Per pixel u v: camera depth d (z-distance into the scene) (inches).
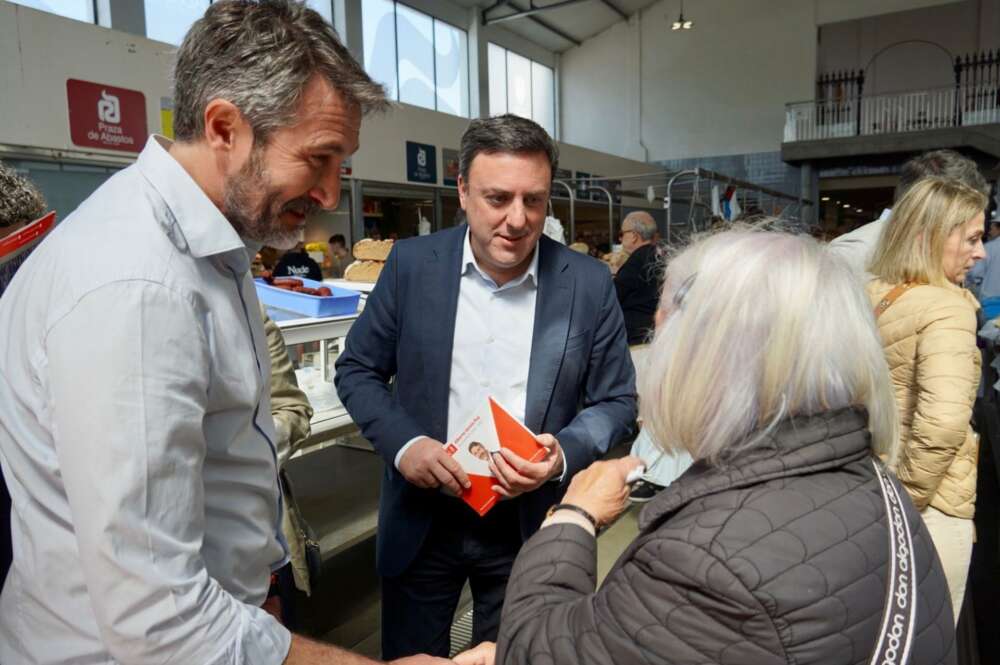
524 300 57.7
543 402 55.9
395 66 433.4
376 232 337.7
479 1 486.9
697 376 29.6
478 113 499.5
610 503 37.1
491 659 42.5
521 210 51.7
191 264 29.7
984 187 76.4
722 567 25.0
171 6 288.7
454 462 51.5
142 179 30.0
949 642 27.8
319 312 76.5
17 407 28.5
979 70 580.1
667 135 629.6
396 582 60.6
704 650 25.2
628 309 156.0
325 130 30.1
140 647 26.4
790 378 28.2
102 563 25.8
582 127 657.0
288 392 61.7
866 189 692.7
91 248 27.3
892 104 565.0
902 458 63.9
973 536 66.4
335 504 88.8
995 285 200.8
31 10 184.1
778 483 27.5
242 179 30.3
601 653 27.6
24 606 30.6
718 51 605.3
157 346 26.9
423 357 56.8
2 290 44.6
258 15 29.1
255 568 35.6
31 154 185.6
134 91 209.8
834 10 566.6
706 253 31.8
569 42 633.0
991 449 155.3
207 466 32.1
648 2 615.5
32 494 28.8
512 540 58.6
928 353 61.7
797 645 24.2
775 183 593.9
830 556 25.3
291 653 30.9
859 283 30.8
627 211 486.9
